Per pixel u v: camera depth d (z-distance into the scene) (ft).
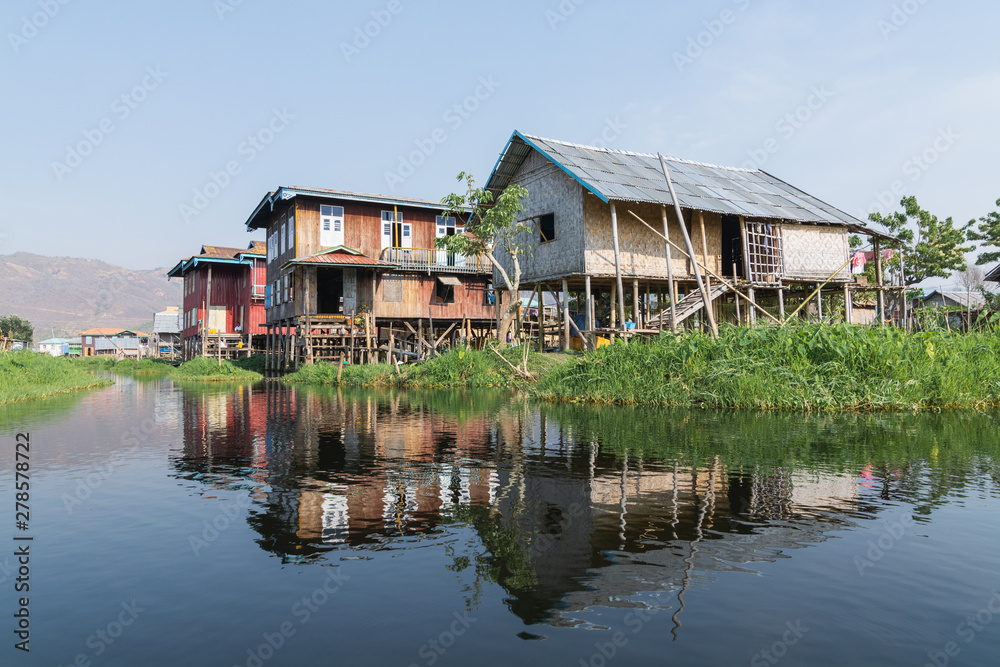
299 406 39.27
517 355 56.08
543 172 64.59
